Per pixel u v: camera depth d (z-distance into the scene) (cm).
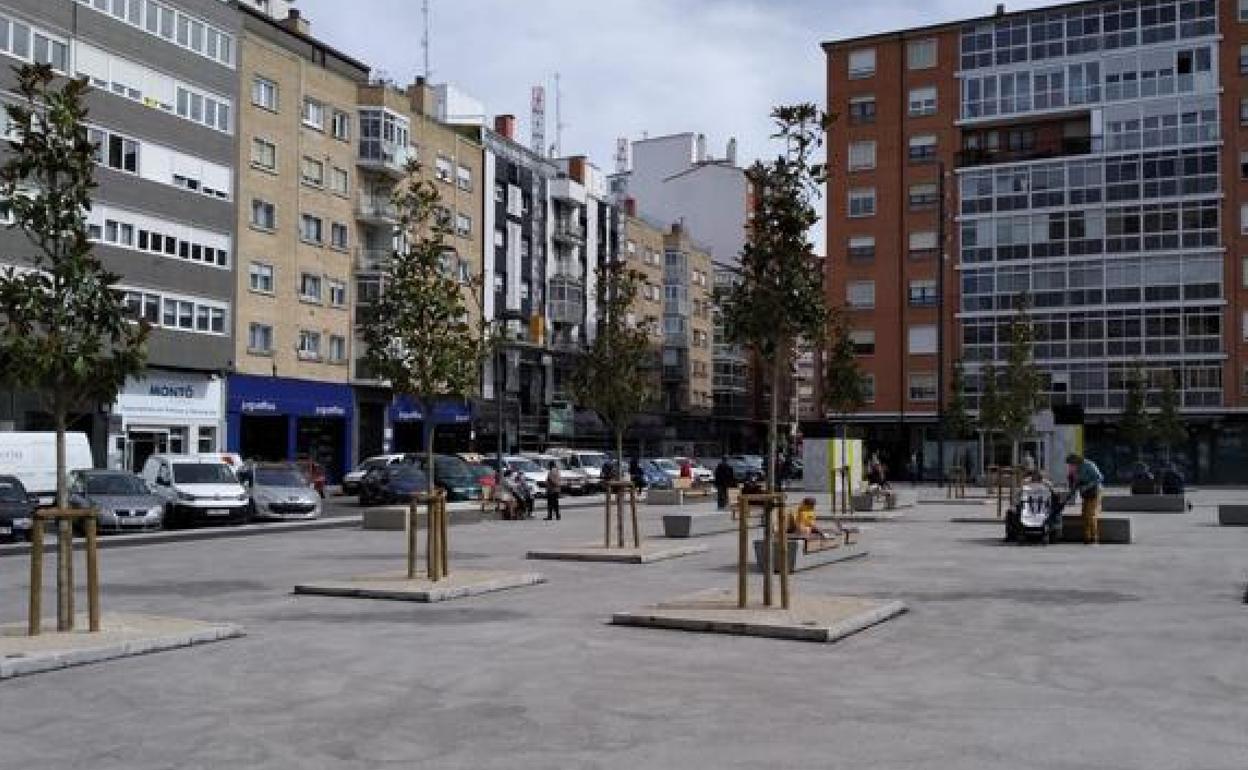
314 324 5303
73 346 1053
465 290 6303
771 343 1348
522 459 4494
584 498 4319
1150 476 3553
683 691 843
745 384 9756
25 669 902
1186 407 6269
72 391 1084
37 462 3091
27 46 3878
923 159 7031
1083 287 6556
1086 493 2217
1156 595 1416
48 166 1071
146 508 2723
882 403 6994
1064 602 1349
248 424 4928
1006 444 5969
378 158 5644
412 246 1648
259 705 797
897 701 812
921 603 1337
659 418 8325
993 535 2434
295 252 5191
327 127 5431
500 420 4012
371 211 5647
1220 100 6350
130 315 1163
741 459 6450
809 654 999
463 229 6419
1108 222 6525
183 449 4531
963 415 5872
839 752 673
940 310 6012
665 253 8875
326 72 5422
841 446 4103
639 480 4516
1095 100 6644
